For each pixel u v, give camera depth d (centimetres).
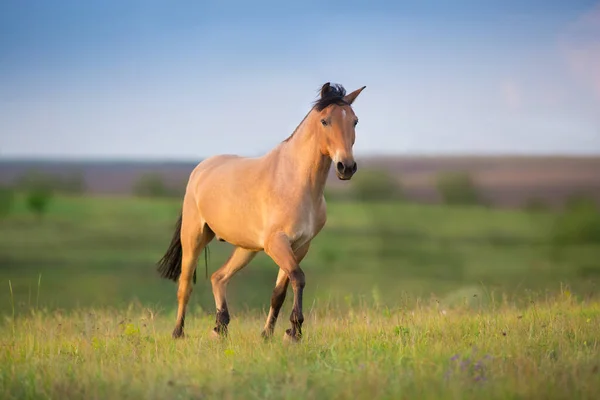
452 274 7488
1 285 6025
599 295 1989
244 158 1553
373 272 7981
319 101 1368
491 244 12131
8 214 15962
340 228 14675
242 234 1462
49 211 16812
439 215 16900
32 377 1068
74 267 8669
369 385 927
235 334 1484
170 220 15875
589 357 1068
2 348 1334
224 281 1593
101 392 980
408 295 1814
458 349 1159
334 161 1312
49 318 1900
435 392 893
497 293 2131
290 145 1407
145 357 1229
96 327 1581
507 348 1140
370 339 1281
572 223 13088
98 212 17000
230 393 943
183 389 975
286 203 1363
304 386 948
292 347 1212
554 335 1255
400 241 12581
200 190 1570
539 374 956
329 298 1855
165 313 2227
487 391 899
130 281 6706
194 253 1612
